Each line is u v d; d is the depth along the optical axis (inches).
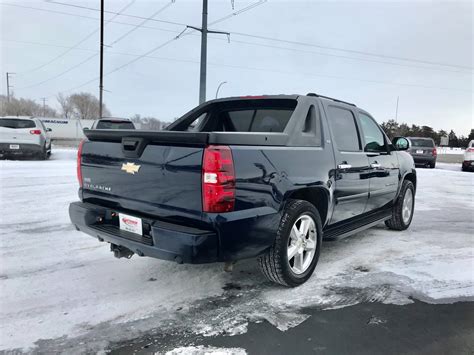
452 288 138.9
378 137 203.3
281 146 129.2
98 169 134.4
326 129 152.6
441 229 233.5
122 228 125.9
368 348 99.4
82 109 3159.5
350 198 165.3
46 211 249.8
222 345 100.0
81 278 143.6
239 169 108.4
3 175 398.3
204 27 733.3
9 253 169.2
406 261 169.2
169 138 109.9
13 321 110.9
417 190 422.9
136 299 126.8
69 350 97.0
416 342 102.8
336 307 122.6
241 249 111.3
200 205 104.7
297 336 104.8
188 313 117.6
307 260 142.0
